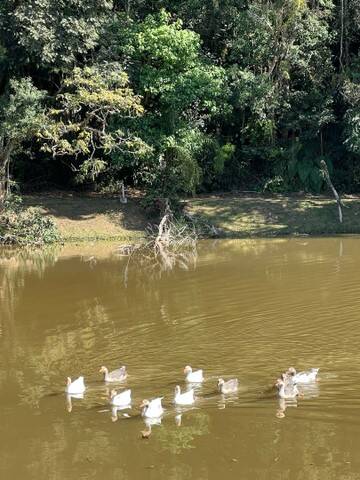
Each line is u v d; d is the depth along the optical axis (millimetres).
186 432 11367
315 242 32562
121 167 38344
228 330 17562
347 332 16953
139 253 31031
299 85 42812
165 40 35531
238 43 40438
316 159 43094
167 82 36094
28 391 13688
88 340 17188
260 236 35406
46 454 10789
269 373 14133
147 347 16375
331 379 13586
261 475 9812
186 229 35375
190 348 16141
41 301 21719
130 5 39656
